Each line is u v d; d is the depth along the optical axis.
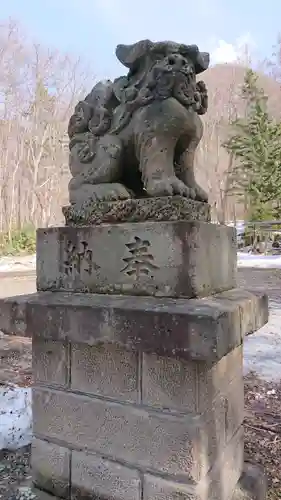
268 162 19.95
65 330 1.90
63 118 26.02
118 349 1.92
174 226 1.82
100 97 2.27
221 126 27.20
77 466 2.03
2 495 2.12
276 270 14.48
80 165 2.31
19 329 2.05
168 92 2.02
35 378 2.18
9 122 24.16
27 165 25.97
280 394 3.79
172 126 2.02
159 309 1.67
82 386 2.02
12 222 23.64
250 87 21.77
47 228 2.20
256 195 20.66
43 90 25.23
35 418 2.17
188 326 1.59
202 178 28.00
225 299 1.90
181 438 1.76
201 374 1.74
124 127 2.17
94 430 1.98
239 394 2.26
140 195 2.25
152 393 1.83
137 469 1.87
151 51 2.07
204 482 1.78
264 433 3.02
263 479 2.28
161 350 1.65
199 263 1.83
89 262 2.05
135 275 1.91
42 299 2.04
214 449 1.88
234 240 2.32
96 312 1.82
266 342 5.66
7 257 20.75
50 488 2.12
